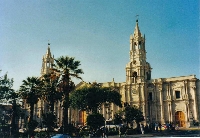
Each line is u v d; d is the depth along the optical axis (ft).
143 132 182.91
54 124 172.35
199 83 263.29
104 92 228.43
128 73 299.38
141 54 299.38
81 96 216.74
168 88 276.82
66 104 161.27
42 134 165.99
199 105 257.55
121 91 301.43
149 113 279.49
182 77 271.49
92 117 152.76
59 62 168.55
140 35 308.81
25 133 176.96
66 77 164.14
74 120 311.06
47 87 196.75
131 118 205.46
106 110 296.71
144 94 281.74
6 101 180.04
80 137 153.28
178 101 268.21
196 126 240.12
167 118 269.85
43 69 351.67
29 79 188.24
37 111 320.29
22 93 185.37
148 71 311.88
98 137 150.20
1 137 171.73
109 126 198.29
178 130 203.00
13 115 195.62
